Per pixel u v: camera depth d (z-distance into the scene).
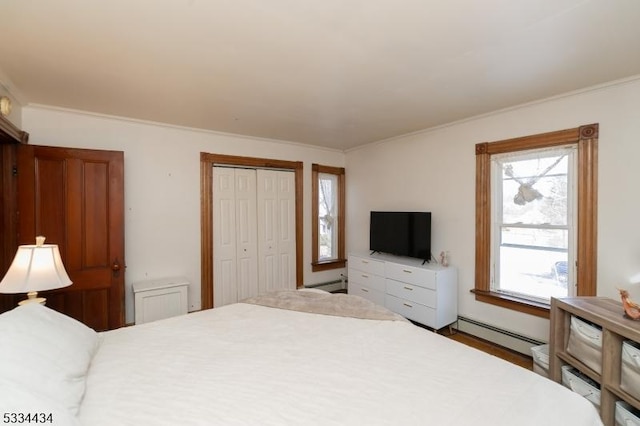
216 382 1.31
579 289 2.48
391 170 4.16
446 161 3.47
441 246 3.52
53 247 2.07
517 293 2.95
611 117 2.31
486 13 1.50
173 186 3.53
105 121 3.15
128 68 2.07
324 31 1.65
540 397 1.20
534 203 2.81
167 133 3.50
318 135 3.97
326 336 1.77
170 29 1.63
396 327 1.90
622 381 1.70
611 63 2.01
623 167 2.27
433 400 1.18
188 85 2.36
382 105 2.81
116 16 1.51
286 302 2.33
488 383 1.29
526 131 2.80
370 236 4.25
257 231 4.17
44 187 2.68
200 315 2.13
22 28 1.61
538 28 1.62
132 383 1.29
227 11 1.47
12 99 2.50
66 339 1.36
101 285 2.89
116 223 2.96
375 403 1.17
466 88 2.42
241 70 2.11
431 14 1.50
